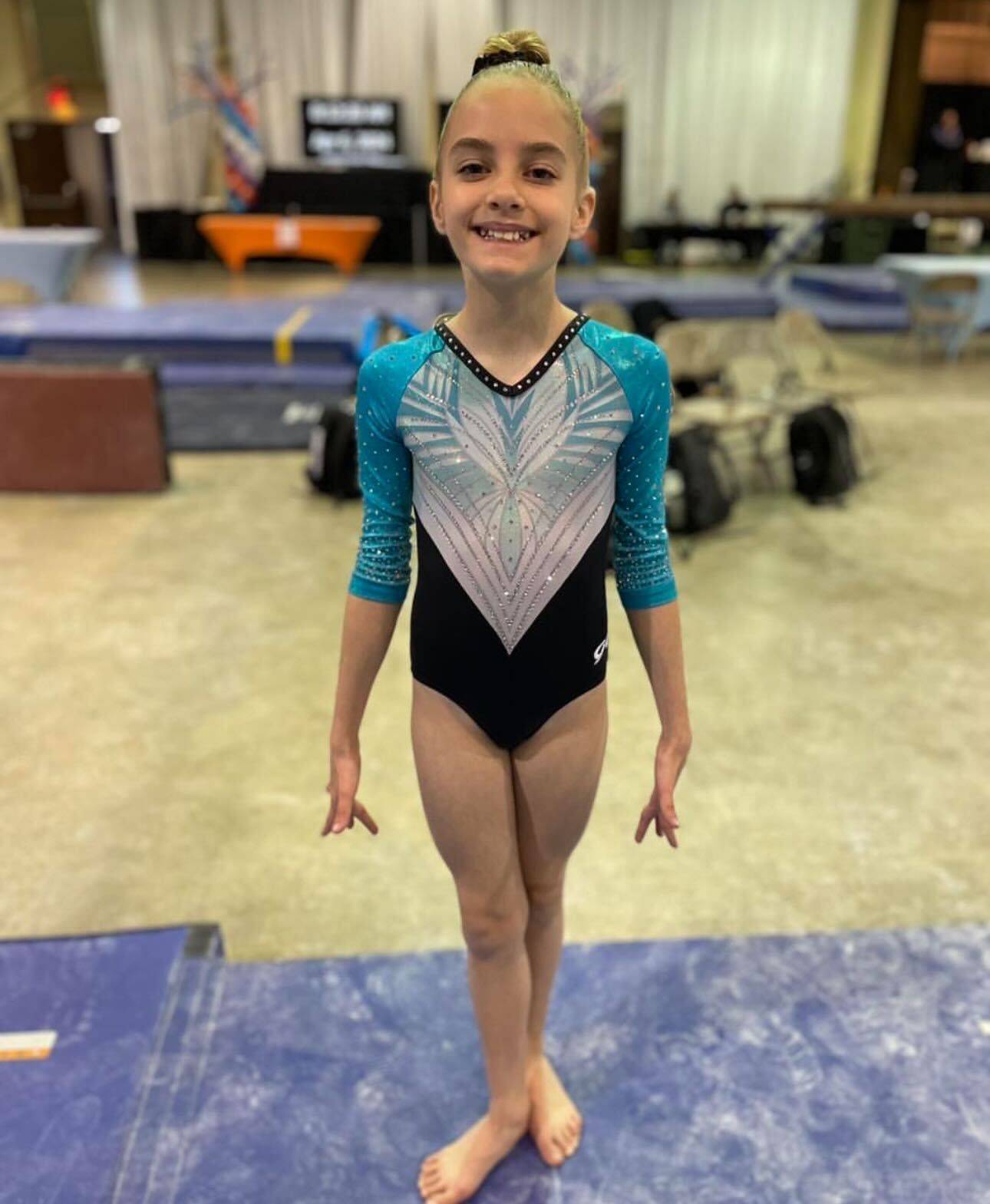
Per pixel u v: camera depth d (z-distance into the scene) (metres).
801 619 4.08
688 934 2.40
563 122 1.18
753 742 3.21
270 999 2.10
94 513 5.20
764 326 5.77
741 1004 2.10
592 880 2.59
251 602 4.18
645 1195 1.71
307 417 6.97
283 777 3.01
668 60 14.56
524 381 1.28
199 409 7.13
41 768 3.04
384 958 2.23
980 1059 1.96
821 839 2.75
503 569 1.33
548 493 1.31
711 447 5.22
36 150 16.17
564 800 1.50
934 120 15.92
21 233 9.98
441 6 14.16
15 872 2.59
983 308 9.14
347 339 8.23
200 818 2.82
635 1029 2.04
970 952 2.23
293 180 14.30
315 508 5.33
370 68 14.52
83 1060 1.93
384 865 2.65
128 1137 1.78
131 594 4.23
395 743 3.19
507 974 1.59
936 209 10.43
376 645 1.45
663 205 15.37
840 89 14.86
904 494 5.65
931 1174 1.73
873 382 8.35
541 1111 1.80
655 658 1.46
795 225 15.13
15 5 15.49
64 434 5.35
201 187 14.99
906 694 3.52
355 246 13.40
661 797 1.50
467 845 1.48
